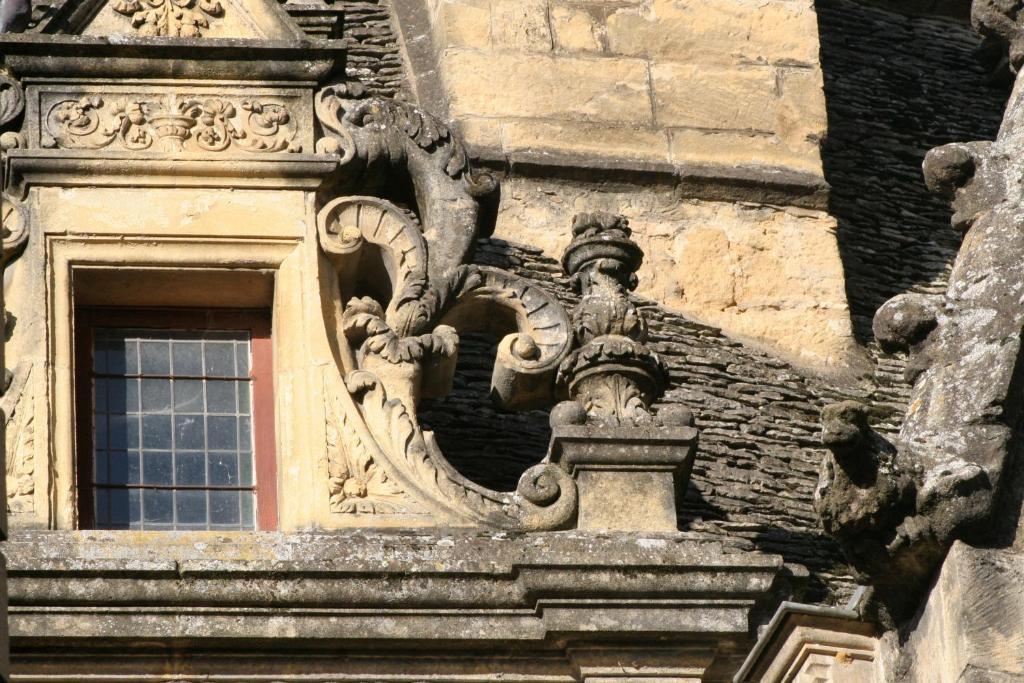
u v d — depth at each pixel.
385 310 34.06
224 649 30.52
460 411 36.06
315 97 34.62
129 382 33.47
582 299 34.00
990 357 21.78
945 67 47.88
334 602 30.69
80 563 30.34
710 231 42.41
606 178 42.31
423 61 43.56
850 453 21.06
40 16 38.56
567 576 31.00
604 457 32.06
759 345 41.50
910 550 21.03
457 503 31.88
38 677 30.06
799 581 31.81
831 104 46.06
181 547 30.91
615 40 43.69
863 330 42.44
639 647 31.08
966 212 23.38
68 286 33.16
